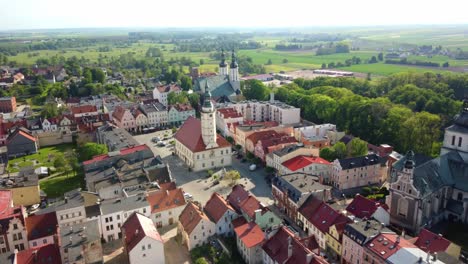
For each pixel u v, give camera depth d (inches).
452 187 5723.4
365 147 7367.1
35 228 4825.3
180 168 7628.0
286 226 5004.9
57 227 4507.9
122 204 5270.7
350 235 4439.0
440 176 5654.5
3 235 4611.2
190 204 5285.4
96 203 5295.3
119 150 7209.6
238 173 6840.6
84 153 7573.8
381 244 4136.3
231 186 6732.3
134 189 5856.3
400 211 5472.4
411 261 3801.7
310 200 5349.4
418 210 5226.4
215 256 4680.1
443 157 5885.8
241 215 5196.9
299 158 6830.7
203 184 6855.3
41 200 6304.1
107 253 4854.8
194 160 7401.6
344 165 6486.2
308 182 5733.3
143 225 4630.9
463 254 4739.2
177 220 5536.4
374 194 6304.1
